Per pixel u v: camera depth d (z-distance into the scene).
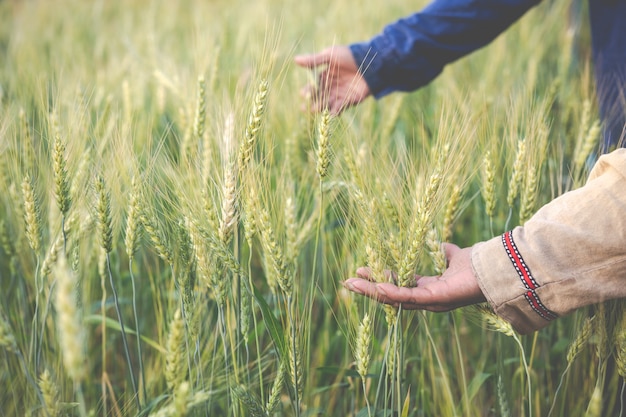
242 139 1.88
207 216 1.86
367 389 2.28
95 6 7.09
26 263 2.60
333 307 2.63
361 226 2.06
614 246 1.57
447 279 1.75
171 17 6.29
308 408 2.26
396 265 1.89
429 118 3.49
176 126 3.11
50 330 2.24
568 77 3.78
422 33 2.72
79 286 2.08
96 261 2.56
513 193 2.05
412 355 2.47
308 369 2.13
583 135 2.52
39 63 4.68
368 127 3.17
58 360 2.06
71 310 1.25
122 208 2.17
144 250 2.58
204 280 2.03
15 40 5.27
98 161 2.19
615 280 1.61
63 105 2.95
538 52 4.66
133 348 2.77
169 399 1.89
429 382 2.48
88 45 5.87
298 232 2.30
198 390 1.78
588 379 2.28
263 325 2.31
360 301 2.21
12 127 2.48
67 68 4.28
